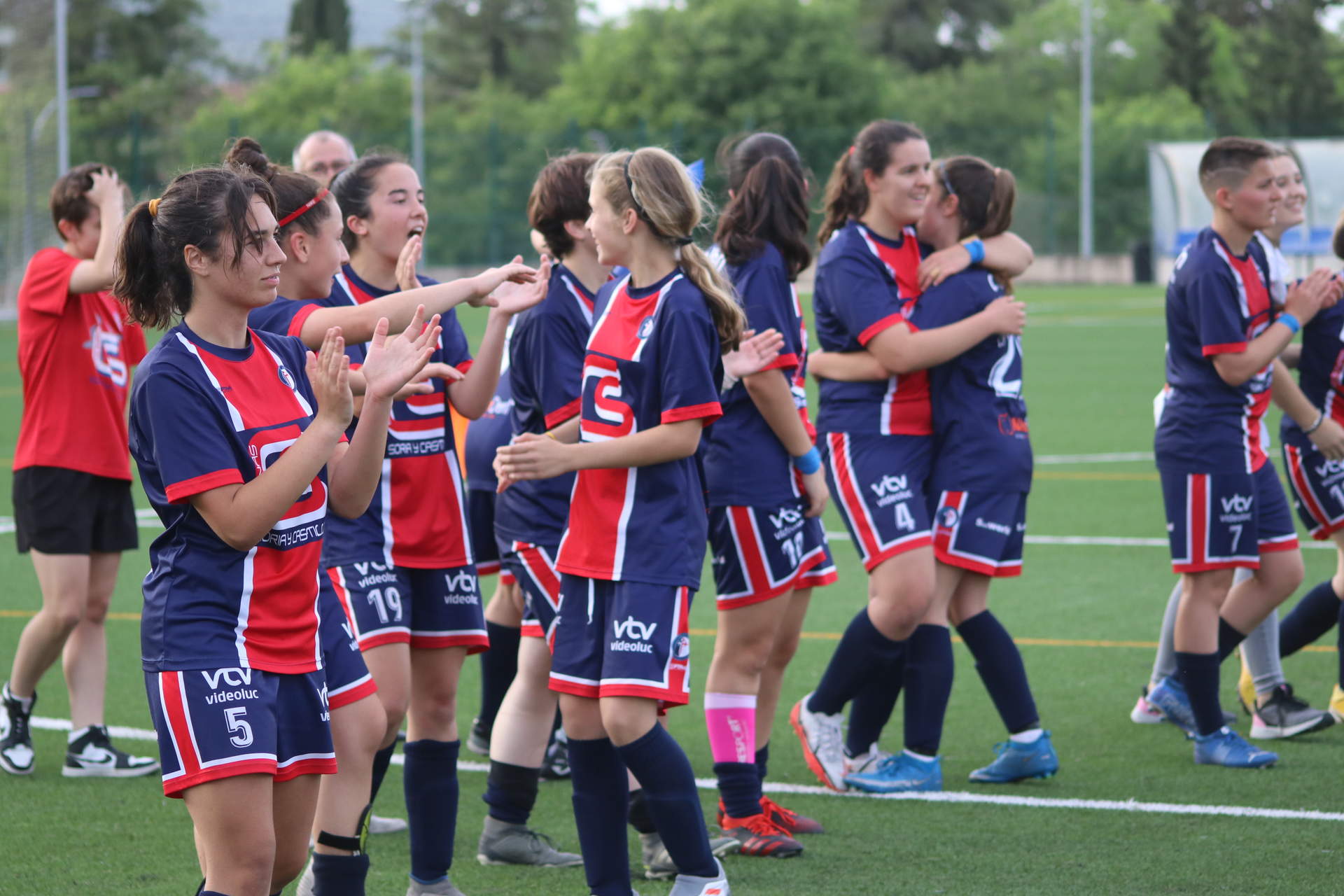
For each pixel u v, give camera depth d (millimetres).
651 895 8109
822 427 9953
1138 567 16750
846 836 8883
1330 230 62125
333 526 7777
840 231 10031
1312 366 11414
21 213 65875
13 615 15148
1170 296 10383
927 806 9461
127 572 17672
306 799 6191
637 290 7375
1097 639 13766
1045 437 27109
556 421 8383
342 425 5785
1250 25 131500
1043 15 131875
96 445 10289
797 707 10148
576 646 7375
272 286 5945
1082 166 83750
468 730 11453
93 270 10008
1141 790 9711
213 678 5766
